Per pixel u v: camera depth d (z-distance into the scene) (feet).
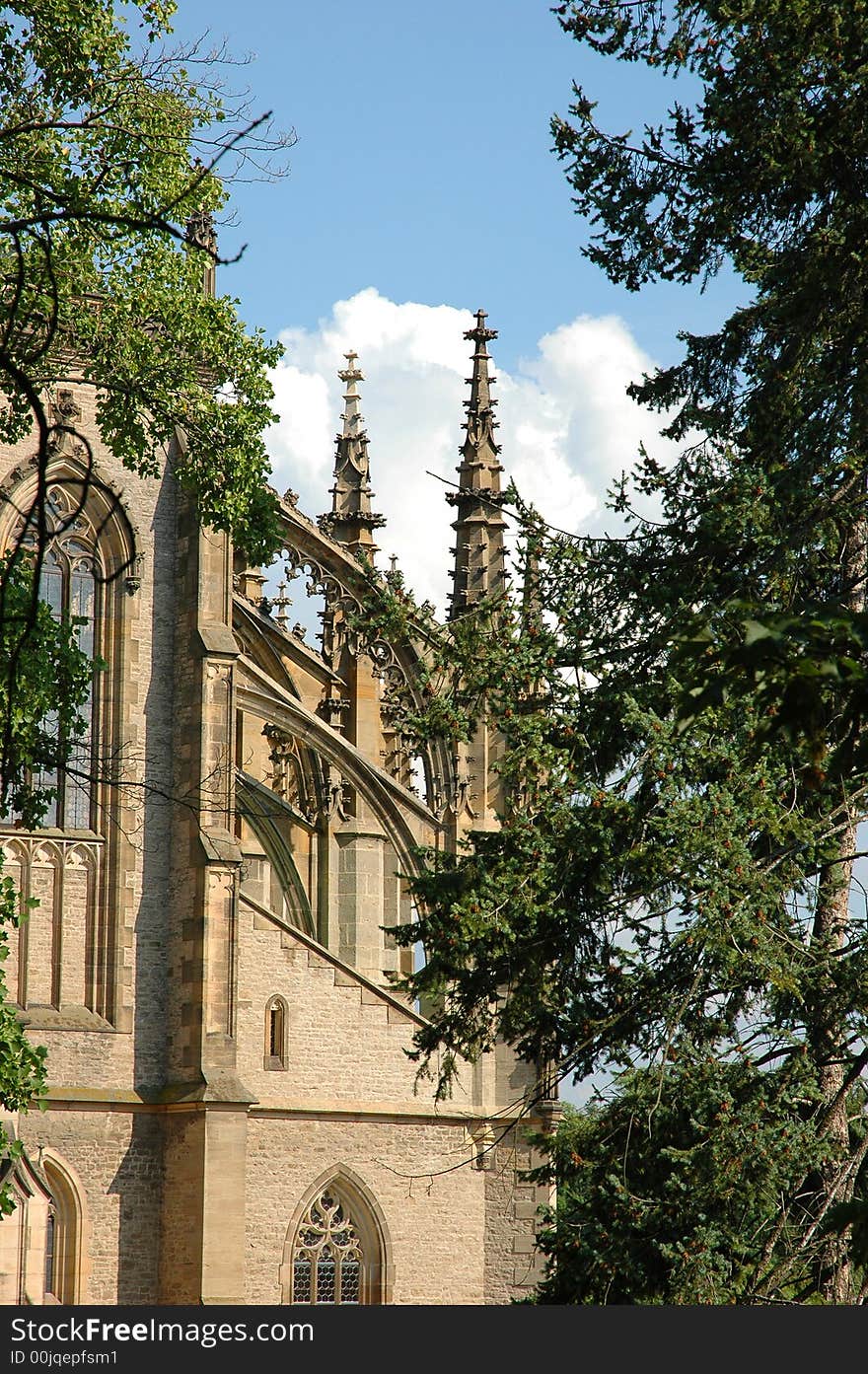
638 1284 83.41
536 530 97.55
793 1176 85.30
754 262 92.27
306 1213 157.99
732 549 90.99
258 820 174.40
